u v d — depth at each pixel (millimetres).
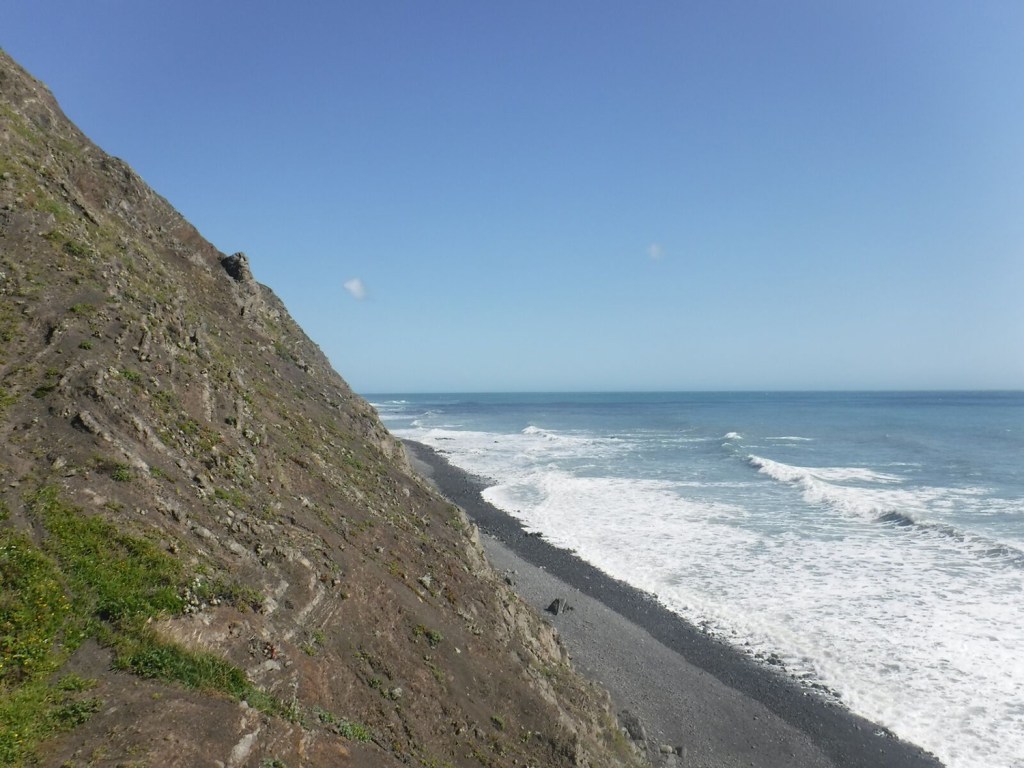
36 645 7156
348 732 9148
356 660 10969
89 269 14328
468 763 10688
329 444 19953
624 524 36562
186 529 10344
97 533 8883
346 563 13109
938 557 29266
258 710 8008
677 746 16609
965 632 21656
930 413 135500
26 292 12547
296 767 7668
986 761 15648
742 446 73812
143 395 12273
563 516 38625
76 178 19906
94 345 12281
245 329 23469
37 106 20203
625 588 26719
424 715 10977
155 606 8500
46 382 10812
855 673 19641
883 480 48812
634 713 17812
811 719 17766
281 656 9398
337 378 27875
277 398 19859
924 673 19391
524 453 69125
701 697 18875
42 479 9234
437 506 22359
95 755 6281
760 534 33875
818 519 36812
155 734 6738
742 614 23859
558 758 12086
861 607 23953
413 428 104250
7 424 9789
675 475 53000
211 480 12125
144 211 22953
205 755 6867
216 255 25953
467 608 15586
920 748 16312
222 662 8375
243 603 9734
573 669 18516
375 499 18500
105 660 7547
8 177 15016
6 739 6074
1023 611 23094
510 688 13062
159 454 11383
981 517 36031
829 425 105500
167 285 18328
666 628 23094
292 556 11680
